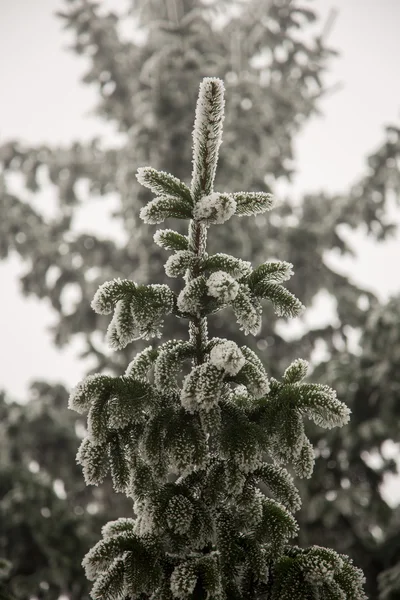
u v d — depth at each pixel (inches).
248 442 66.1
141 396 69.0
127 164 287.4
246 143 292.0
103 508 255.0
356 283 297.3
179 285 261.1
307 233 293.7
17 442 246.8
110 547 66.3
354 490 198.8
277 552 66.4
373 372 214.5
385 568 188.5
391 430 201.6
